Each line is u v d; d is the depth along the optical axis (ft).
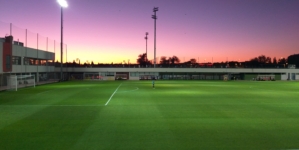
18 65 138.62
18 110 54.13
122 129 37.60
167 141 31.60
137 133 35.35
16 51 135.54
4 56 120.98
